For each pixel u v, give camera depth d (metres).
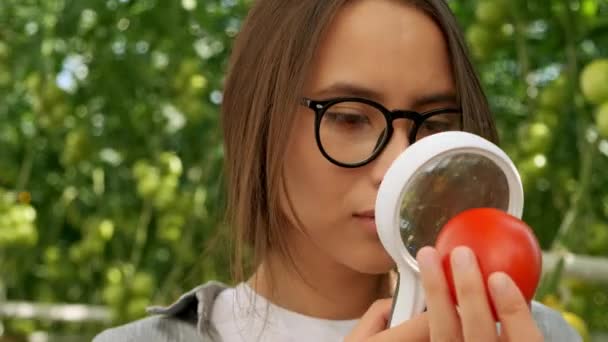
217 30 2.12
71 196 2.30
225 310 0.76
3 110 2.35
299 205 0.65
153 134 2.15
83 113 2.18
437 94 0.64
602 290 1.34
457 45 0.65
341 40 0.63
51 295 2.32
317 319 0.72
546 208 1.70
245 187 0.70
